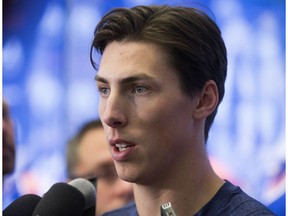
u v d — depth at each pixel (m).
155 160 2.32
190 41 2.34
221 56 2.48
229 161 5.36
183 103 2.33
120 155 2.31
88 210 2.54
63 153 5.82
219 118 5.36
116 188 4.44
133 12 2.37
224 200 2.47
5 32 6.01
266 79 5.34
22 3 6.01
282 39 5.33
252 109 5.34
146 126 2.29
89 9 5.84
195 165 2.43
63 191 2.39
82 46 5.86
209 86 2.42
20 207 2.44
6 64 6.00
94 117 5.79
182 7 2.43
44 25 5.97
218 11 5.42
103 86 2.37
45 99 5.92
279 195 5.32
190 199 2.43
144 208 2.47
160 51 2.30
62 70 5.89
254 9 5.37
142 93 2.29
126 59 2.30
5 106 5.13
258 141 5.34
